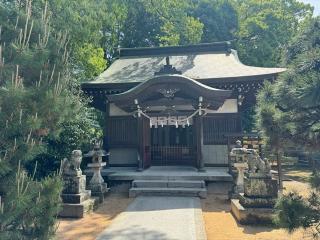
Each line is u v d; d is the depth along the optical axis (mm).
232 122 15469
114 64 20297
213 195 11578
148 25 29531
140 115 14266
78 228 7734
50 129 5176
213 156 15484
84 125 13469
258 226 7617
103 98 16766
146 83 13547
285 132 4867
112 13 21359
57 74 5352
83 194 9484
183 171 13891
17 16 5520
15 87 4352
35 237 4668
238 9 33625
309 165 20578
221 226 7668
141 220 8211
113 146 16234
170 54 20922
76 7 14992
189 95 13672
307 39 4660
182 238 6648
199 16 31156
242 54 31672
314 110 4426
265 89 5418
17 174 4207
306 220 4105
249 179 8055
